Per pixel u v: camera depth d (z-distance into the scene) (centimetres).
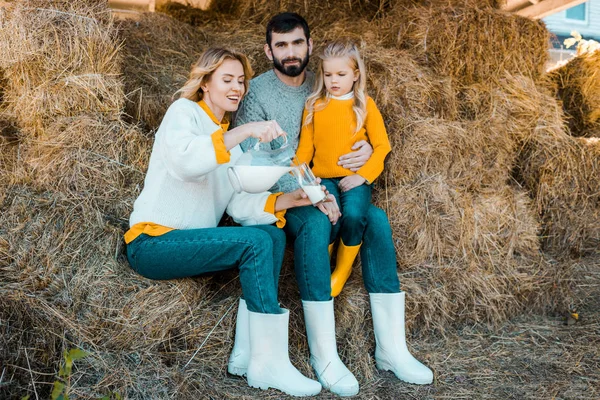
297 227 198
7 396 155
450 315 237
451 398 191
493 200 260
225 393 176
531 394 195
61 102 212
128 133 213
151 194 184
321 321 194
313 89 227
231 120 230
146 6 381
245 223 201
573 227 287
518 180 294
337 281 208
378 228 208
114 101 217
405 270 233
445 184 247
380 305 207
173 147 171
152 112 242
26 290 172
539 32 299
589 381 204
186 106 185
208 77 191
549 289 258
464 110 278
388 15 302
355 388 187
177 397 169
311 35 298
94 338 173
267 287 179
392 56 266
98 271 183
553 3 378
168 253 179
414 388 196
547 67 358
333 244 222
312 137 229
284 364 183
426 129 250
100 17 223
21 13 212
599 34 782
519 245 261
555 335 238
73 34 213
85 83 212
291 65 222
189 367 183
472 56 281
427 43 277
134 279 185
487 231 251
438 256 237
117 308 178
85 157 204
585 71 369
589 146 295
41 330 168
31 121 215
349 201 208
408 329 225
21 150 213
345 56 218
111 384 165
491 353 222
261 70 273
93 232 191
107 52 219
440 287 233
